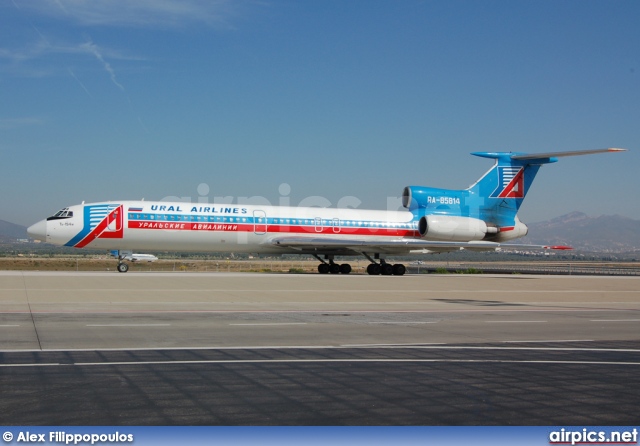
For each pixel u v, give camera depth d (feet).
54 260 319.88
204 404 29.53
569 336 53.83
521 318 67.00
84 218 135.44
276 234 147.64
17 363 38.17
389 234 158.40
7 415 27.53
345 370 37.42
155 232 138.41
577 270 240.94
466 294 99.04
